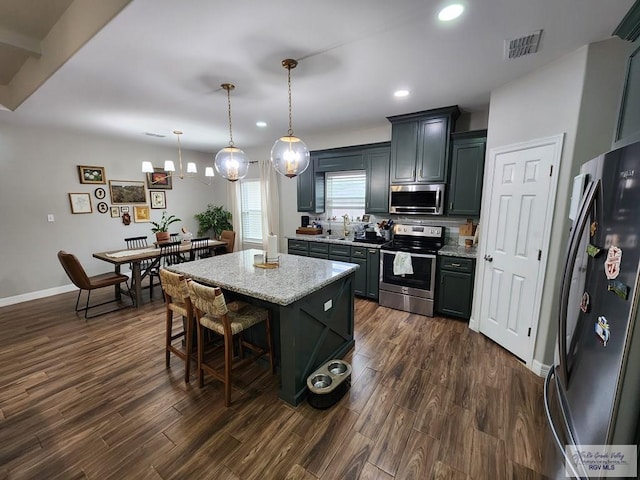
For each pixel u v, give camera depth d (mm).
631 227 886
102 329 3275
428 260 3486
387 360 2609
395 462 1591
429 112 3498
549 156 2279
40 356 2703
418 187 3730
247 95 2924
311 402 2018
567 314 1306
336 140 4824
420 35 1876
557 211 2240
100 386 2264
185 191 6289
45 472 1551
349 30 1812
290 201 5797
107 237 5074
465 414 1939
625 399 846
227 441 1736
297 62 2221
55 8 2004
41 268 4371
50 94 2828
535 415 1927
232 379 2346
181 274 2475
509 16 1673
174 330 3229
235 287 2086
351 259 4270
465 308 3369
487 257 2969
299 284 2129
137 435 1787
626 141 1396
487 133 3018
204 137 4945
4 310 3846
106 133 4594
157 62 2195
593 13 1641
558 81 2207
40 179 4301
